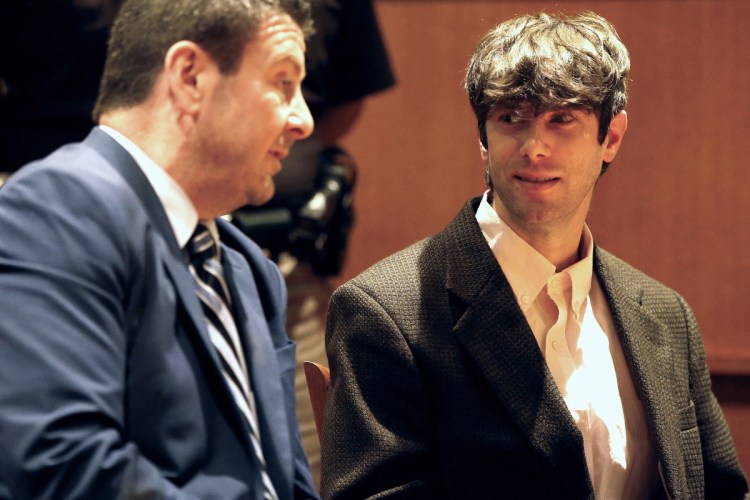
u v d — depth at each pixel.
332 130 3.66
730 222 4.26
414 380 2.16
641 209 4.31
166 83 1.67
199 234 1.78
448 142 4.40
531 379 2.15
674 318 2.43
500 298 2.20
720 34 4.23
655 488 2.26
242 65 1.67
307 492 1.90
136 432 1.58
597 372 2.27
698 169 4.27
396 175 4.43
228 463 1.65
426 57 4.39
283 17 1.70
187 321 1.66
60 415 1.45
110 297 1.56
